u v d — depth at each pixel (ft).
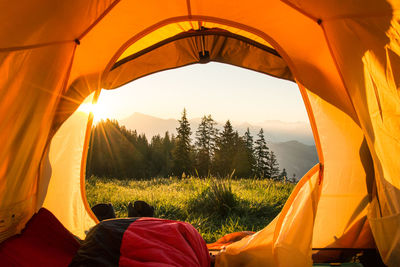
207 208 14.10
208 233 11.17
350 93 6.38
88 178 28.40
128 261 4.42
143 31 8.13
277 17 7.43
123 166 105.60
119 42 8.04
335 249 7.91
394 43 5.04
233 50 12.78
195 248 5.21
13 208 5.70
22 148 5.49
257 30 7.93
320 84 7.64
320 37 7.20
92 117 8.38
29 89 5.28
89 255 4.60
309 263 6.31
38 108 5.73
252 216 13.51
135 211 9.13
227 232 11.32
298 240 6.47
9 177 5.32
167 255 4.57
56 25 5.62
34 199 6.84
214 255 7.65
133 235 4.91
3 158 5.04
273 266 6.38
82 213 8.59
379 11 5.11
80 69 7.30
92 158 95.20
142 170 131.34
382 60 5.27
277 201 15.87
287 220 6.89
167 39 12.36
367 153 7.53
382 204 6.45
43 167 6.97
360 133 7.51
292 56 7.90
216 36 12.51
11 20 4.57
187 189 20.63
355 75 6.01
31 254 5.29
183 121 153.48
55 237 5.99
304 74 7.86
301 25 7.32
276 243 6.42
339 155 7.72
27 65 5.13
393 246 5.89
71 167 8.23
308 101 7.95
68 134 7.83
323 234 7.97
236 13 7.80
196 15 7.93
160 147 193.88
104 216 9.47
